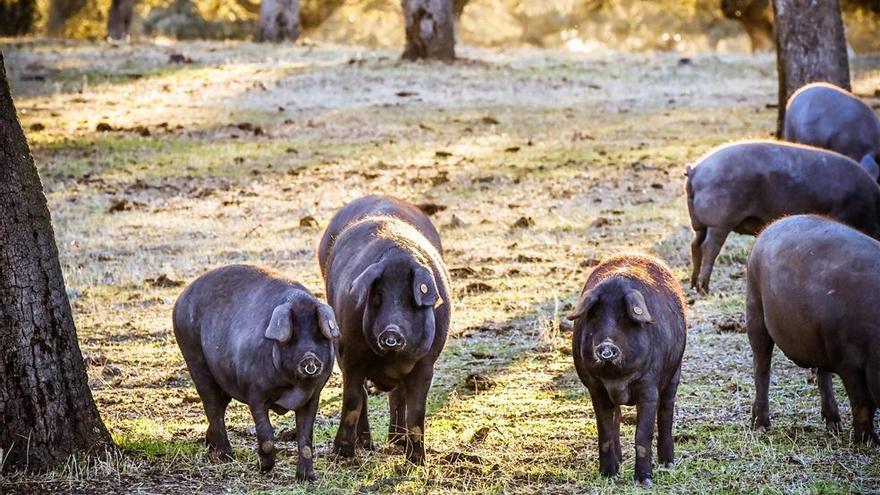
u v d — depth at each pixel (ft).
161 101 255.91
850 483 76.54
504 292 127.85
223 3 502.79
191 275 135.85
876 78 279.08
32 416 77.92
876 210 118.01
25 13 460.14
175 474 78.02
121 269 138.00
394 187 183.11
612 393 74.18
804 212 117.91
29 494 74.43
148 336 114.42
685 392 96.68
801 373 100.94
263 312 74.90
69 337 80.02
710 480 77.20
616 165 194.70
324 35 538.88
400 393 85.51
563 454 83.25
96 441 80.23
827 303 79.20
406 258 75.61
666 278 79.87
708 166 121.19
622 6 546.26
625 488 74.84
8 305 77.41
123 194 181.47
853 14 457.27
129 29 398.62
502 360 106.52
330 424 90.43
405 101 256.52
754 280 87.71
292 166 199.00
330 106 250.57
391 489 75.82
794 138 150.92
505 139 217.97
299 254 144.77
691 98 261.85
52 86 270.87
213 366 77.97
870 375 77.97
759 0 470.80
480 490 76.13
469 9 547.90
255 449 83.87
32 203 78.79
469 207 169.89
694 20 543.80
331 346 72.95
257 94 263.70
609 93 268.62
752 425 88.63
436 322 78.43
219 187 185.57
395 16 540.93
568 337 112.27
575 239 150.30
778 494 74.84
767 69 307.17
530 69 299.58
